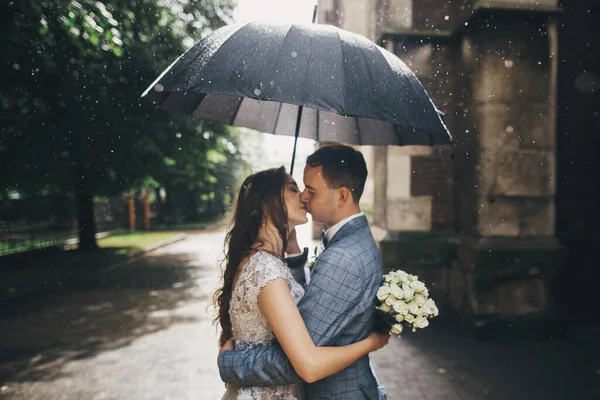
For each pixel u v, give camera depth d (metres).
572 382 4.29
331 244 1.64
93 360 5.13
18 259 13.35
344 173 1.61
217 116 2.56
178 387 4.32
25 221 18.12
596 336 5.69
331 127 2.52
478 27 5.82
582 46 7.10
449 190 6.81
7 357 5.25
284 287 1.46
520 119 5.68
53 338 6.03
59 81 7.14
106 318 7.09
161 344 5.73
